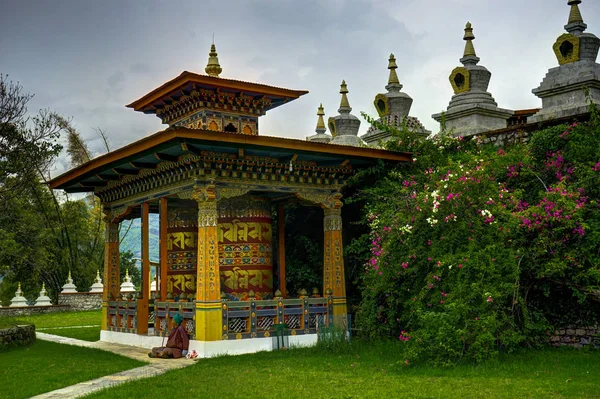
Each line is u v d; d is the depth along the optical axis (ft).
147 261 62.08
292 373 42.34
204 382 39.99
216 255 53.16
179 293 62.80
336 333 54.13
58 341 68.33
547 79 60.03
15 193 108.37
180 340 52.65
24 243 130.93
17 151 94.02
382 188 59.31
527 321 45.80
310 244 68.95
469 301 43.62
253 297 60.54
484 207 47.34
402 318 52.90
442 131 63.87
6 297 136.56
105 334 67.67
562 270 44.98
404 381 38.37
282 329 55.47
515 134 58.18
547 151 51.90
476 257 44.75
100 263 148.66
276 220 71.36
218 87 59.06
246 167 55.11
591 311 47.44
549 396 32.78
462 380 37.70
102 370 46.14
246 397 35.58
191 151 50.57
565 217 44.65
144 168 58.49
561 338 48.85
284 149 53.11
